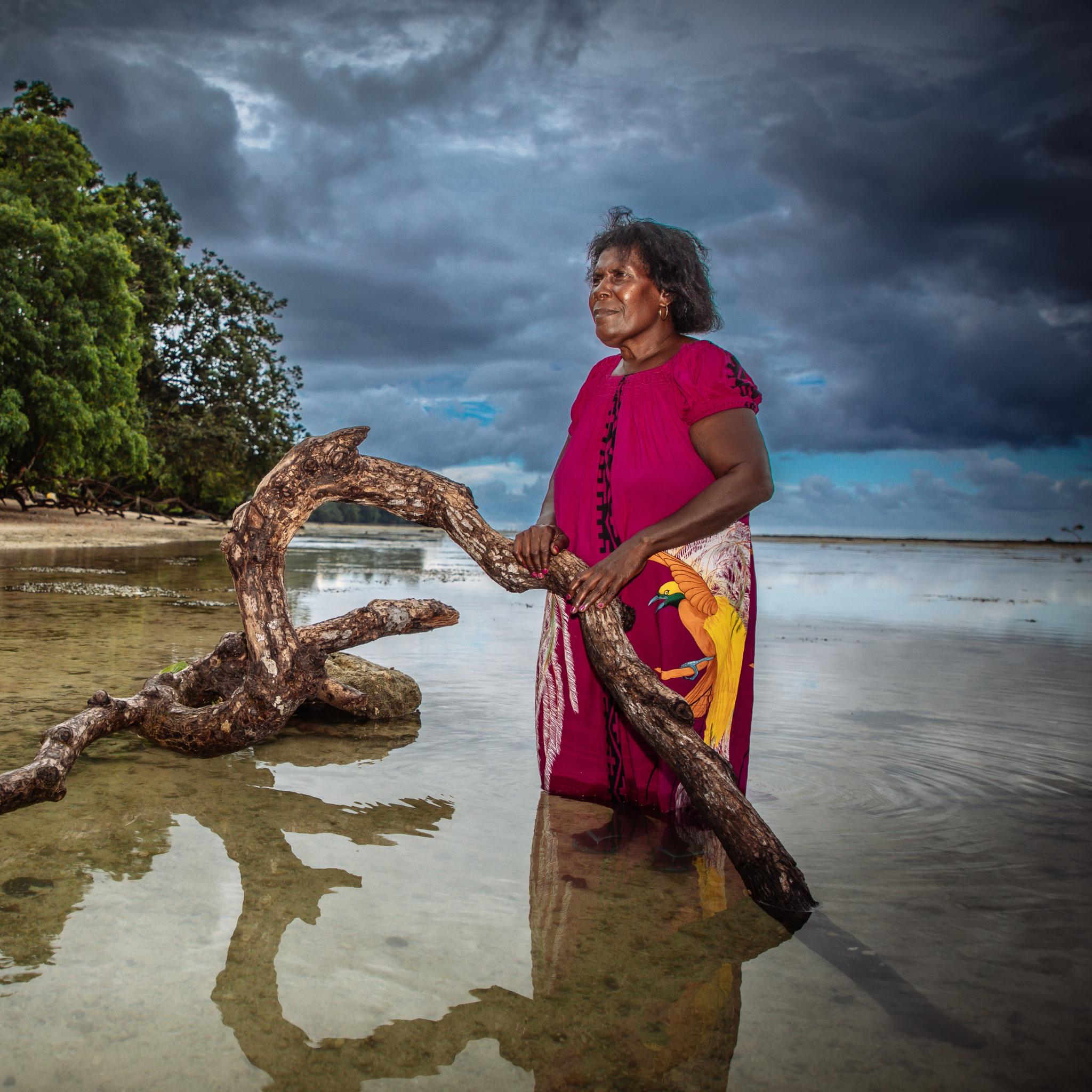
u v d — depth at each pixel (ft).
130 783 10.01
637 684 8.45
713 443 9.14
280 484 10.22
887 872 7.85
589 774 9.82
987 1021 5.40
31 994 5.34
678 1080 4.72
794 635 26.13
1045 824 9.17
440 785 10.30
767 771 11.04
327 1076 4.64
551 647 10.02
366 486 10.30
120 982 5.51
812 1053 5.01
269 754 11.50
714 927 6.69
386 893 7.08
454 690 15.98
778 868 7.13
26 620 22.47
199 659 12.61
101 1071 4.59
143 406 111.65
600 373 10.58
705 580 9.25
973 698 16.03
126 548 66.49
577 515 9.93
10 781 8.84
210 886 7.07
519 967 5.93
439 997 5.51
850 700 15.76
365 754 11.60
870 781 10.67
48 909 6.56
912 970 6.05
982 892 7.41
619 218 10.41
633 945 6.32
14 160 80.33
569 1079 4.69
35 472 88.02
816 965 6.11
